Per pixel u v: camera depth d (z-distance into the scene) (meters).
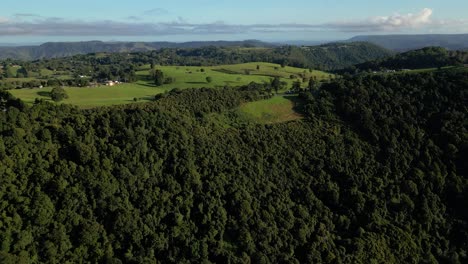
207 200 74.06
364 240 74.38
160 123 84.12
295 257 72.06
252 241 71.38
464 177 89.19
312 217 79.06
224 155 85.31
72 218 63.56
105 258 62.50
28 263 56.66
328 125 103.56
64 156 70.12
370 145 97.75
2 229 57.16
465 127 97.81
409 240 77.75
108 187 68.38
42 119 75.81
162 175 76.44
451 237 81.94
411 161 93.81
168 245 68.06
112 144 74.75
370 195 85.31
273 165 87.25
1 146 63.81
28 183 63.69
